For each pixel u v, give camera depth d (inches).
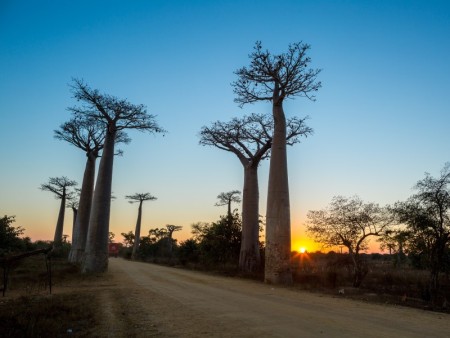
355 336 261.0
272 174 743.1
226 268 1039.6
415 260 632.4
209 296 476.1
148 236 2600.9
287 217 725.3
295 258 1278.3
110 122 917.8
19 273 718.5
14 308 351.6
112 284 612.1
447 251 565.9
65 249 1557.6
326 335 262.5
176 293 501.7
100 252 847.1
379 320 329.1
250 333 267.3
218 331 273.7
